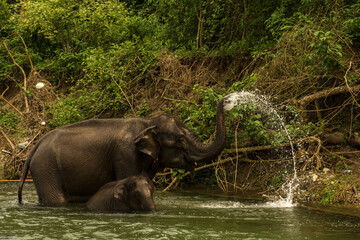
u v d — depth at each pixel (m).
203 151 8.33
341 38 10.32
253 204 8.93
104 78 15.63
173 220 7.06
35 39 23.58
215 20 16.52
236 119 11.34
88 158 8.55
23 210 7.95
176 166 8.41
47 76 20.86
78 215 7.45
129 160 8.37
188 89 13.91
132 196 7.96
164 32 18.22
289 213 7.80
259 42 14.28
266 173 11.10
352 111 10.66
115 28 21.72
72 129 8.85
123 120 8.79
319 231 6.32
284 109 11.72
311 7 12.18
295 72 11.59
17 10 26.17
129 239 5.77
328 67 10.74
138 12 23.61
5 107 19.97
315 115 11.73
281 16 13.34
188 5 16.89
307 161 10.37
